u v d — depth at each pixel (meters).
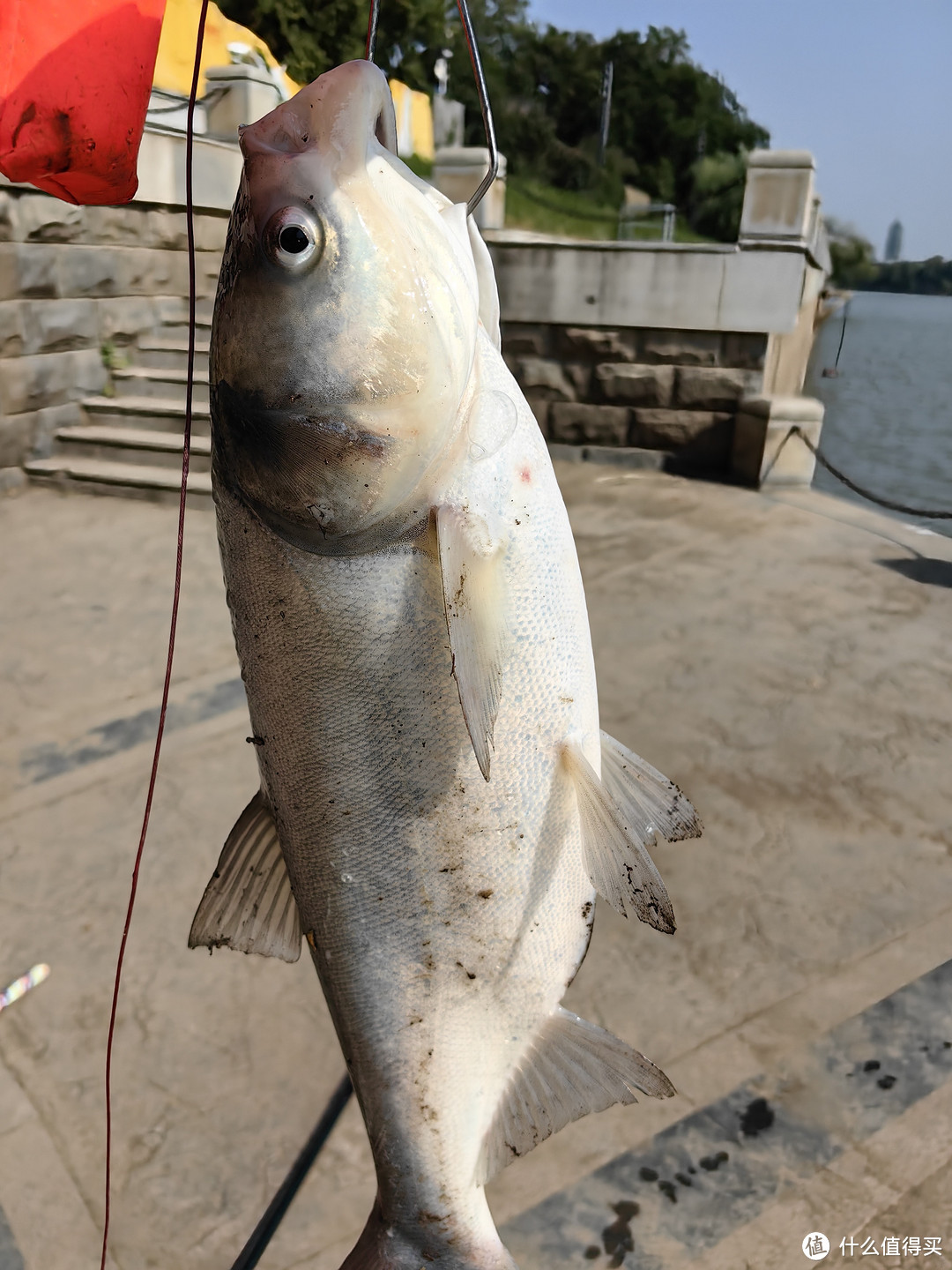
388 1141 0.38
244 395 0.30
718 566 1.70
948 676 1.27
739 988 0.74
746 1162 0.59
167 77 2.89
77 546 1.81
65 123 0.28
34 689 1.26
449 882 0.35
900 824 0.94
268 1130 0.64
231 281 0.30
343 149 0.29
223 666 1.33
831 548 1.81
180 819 0.98
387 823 0.34
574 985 0.75
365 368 0.29
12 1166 0.62
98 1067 0.69
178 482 2.07
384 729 0.33
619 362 2.39
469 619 0.31
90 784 1.04
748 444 2.26
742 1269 0.53
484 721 0.31
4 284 2.05
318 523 0.31
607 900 0.36
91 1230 0.58
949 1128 0.61
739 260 2.20
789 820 0.95
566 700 0.36
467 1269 0.37
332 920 0.36
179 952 0.80
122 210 2.34
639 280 2.30
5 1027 0.72
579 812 0.36
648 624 1.43
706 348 2.31
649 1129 0.62
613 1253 0.54
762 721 1.14
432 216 0.32
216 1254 0.56
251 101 2.66
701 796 0.99
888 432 5.22
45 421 2.20
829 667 1.29
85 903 0.86
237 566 0.33
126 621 1.47
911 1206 0.56
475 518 0.32
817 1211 0.56
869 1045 0.68
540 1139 0.38
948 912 0.82
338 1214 0.58
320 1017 0.73
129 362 2.43
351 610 0.32
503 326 2.46
